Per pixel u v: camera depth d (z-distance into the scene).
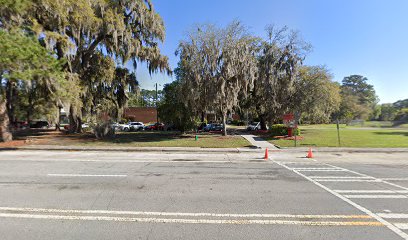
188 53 21.12
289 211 4.82
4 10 14.33
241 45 21.23
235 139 20.56
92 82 27.23
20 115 38.84
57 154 13.25
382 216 4.59
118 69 29.86
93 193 5.92
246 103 31.06
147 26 25.67
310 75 26.89
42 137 22.47
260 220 4.37
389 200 5.52
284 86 26.56
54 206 5.02
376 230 3.99
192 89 20.92
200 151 14.70
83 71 25.86
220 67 21.12
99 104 28.34
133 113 60.78
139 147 15.60
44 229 3.96
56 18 19.39
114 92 30.27
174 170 8.90
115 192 6.02
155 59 26.50
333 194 5.96
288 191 6.21
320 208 4.99
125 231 3.90
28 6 15.81
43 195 5.75
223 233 3.85
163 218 4.43
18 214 4.59
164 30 26.97
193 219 4.39
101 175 7.94
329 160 11.65
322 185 6.82
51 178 7.47
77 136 23.67
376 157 12.63
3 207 4.96
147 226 4.09
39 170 8.74
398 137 22.59
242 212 4.74
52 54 17.34
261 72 26.67
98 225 4.12
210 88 20.80
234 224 4.19
